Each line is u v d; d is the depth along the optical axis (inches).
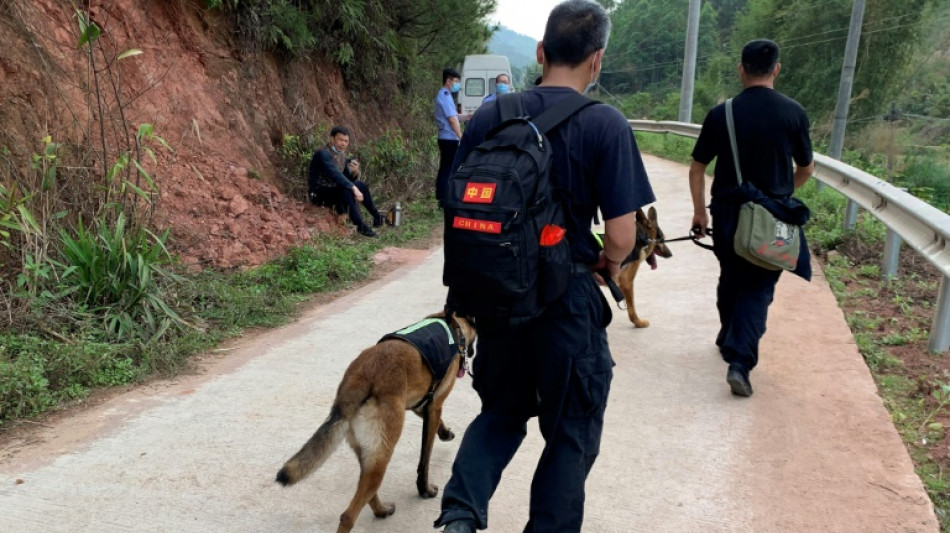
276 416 157.1
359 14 445.1
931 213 184.7
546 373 89.7
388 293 260.7
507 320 84.5
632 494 122.4
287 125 382.3
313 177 343.6
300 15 387.5
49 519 117.5
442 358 125.8
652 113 2064.5
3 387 153.9
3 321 183.9
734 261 153.7
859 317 199.9
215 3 322.0
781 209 145.2
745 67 151.5
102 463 136.2
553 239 82.7
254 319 228.7
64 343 183.6
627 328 207.3
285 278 265.4
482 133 92.6
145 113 287.6
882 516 111.7
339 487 129.3
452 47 698.8
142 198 240.2
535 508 91.7
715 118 154.3
